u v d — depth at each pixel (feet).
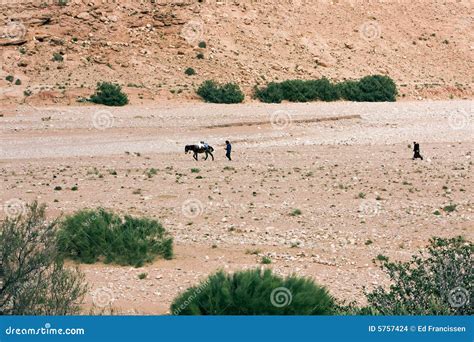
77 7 302.25
